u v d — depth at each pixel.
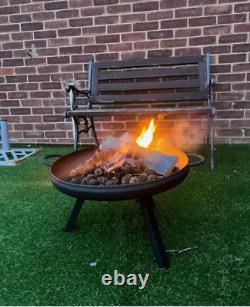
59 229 1.52
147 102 2.67
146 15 2.59
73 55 2.78
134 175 1.28
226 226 1.48
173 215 1.61
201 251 1.31
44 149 2.89
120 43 2.68
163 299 1.06
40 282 1.16
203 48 2.57
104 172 1.30
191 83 2.51
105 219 1.61
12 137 3.10
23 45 2.85
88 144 2.97
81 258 1.29
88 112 2.25
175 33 2.57
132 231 1.49
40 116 3.00
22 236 1.47
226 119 2.68
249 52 2.51
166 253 1.29
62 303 1.06
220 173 2.12
